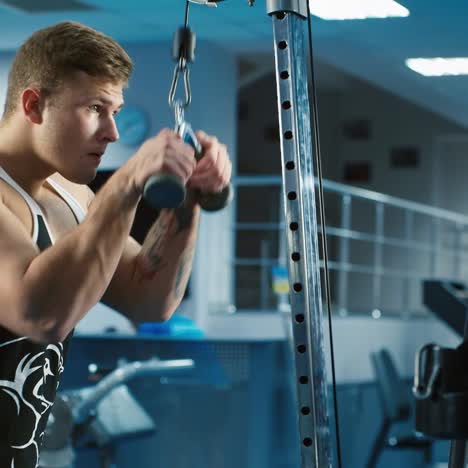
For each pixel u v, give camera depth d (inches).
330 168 633.6
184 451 217.2
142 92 337.7
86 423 167.6
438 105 171.5
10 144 64.2
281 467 215.2
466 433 76.9
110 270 57.9
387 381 266.2
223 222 355.3
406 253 602.2
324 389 66.6
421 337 354.6
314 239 66.6
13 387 63.0
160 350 217.2
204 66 333.4
